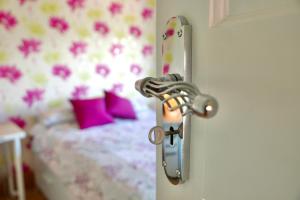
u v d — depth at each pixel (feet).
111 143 7.08
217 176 1.71
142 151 6.40
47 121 8.82
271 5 1.25
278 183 1.28
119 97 10.18
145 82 1.85
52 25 9.58
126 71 11.42
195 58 1.84
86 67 10.45
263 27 1.30
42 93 9.66
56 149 7.47
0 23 8.67
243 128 1.47
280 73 1.23
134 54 11.51
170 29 2.04
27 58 9.25
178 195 2.16
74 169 6.44
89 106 9.08
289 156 1.22
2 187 9.06
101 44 10.68
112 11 10.73
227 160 1.61
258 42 1.33
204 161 1.83
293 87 1.18
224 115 1.60
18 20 8.95
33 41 9.30
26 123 9.47
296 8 1.14
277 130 1.26
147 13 11.56
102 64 10.80
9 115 9.15
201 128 1.84
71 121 9.16
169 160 2.15
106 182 5.22
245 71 1.42
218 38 1.61
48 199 8.20
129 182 4.81
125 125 9.06
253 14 1.35
